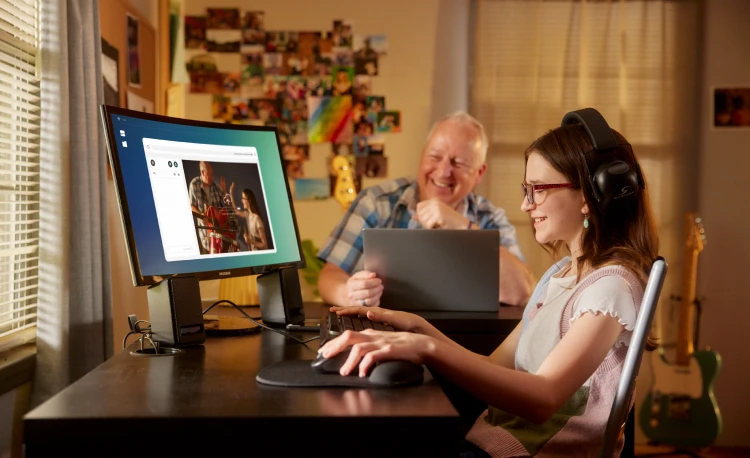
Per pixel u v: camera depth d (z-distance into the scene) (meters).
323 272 2.59
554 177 1.32
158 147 1.37
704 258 3.97
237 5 3.83
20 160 1.77
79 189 1.75
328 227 3.83
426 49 3.88
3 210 1.70
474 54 3.84
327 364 1.04
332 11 3.85
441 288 2.00
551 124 3.85
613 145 1.28
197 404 0.89
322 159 3.85
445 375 1.07
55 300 1.65
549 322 1.28
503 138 3.86
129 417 0.83
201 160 1.48
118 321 2.38
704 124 3.94
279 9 3.84
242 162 1.60
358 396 0.93
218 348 1.31
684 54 3.92
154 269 1.30
